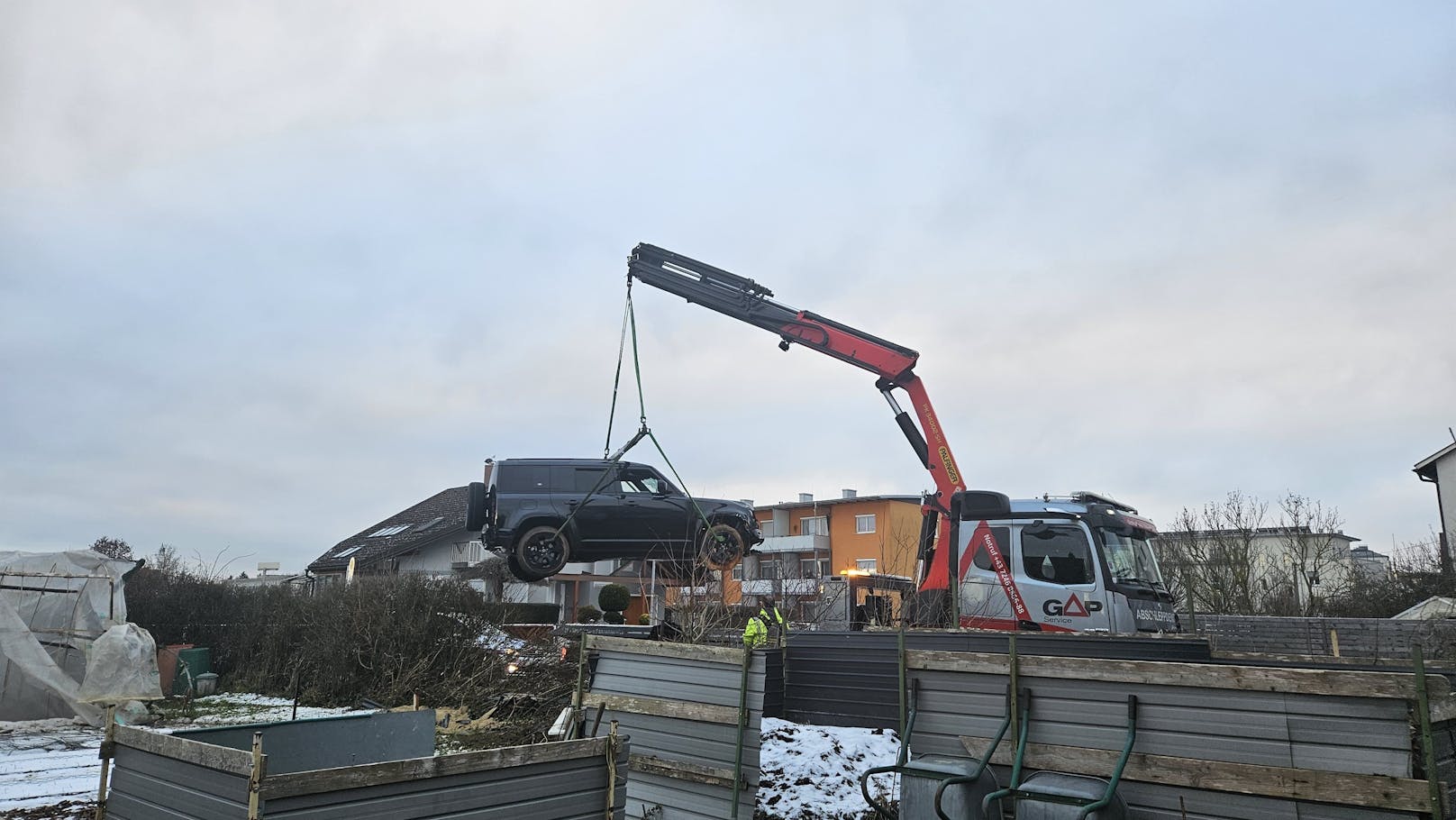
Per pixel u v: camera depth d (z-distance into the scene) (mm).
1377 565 32969
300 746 5133
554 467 14727
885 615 14297
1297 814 4309
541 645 14773
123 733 4230
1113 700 4906
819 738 8984
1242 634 16031
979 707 5309
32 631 15195
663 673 6816
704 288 14578
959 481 13688
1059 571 11758
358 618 15617
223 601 19969
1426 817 4000
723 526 14992
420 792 3807
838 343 14312
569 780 4406
